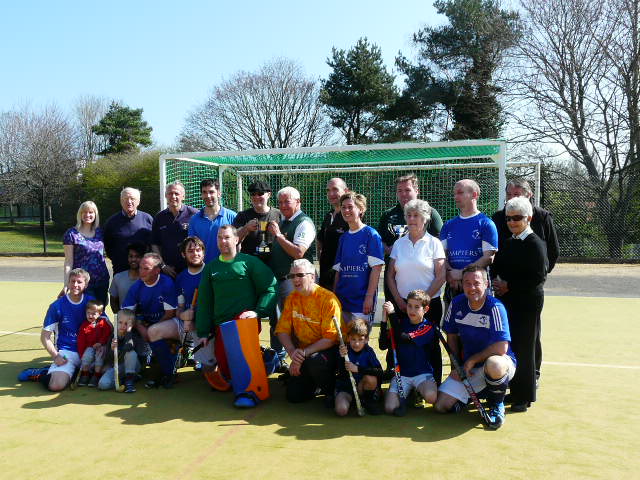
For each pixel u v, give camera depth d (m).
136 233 5.58
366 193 10.86
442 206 10.70
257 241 5.02
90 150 43.84
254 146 31.61
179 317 4.91
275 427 3.72
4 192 30.20
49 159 30.28
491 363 3.67
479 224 4.23
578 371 4.99
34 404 4.22
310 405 4.21
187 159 7.74
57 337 4.82
